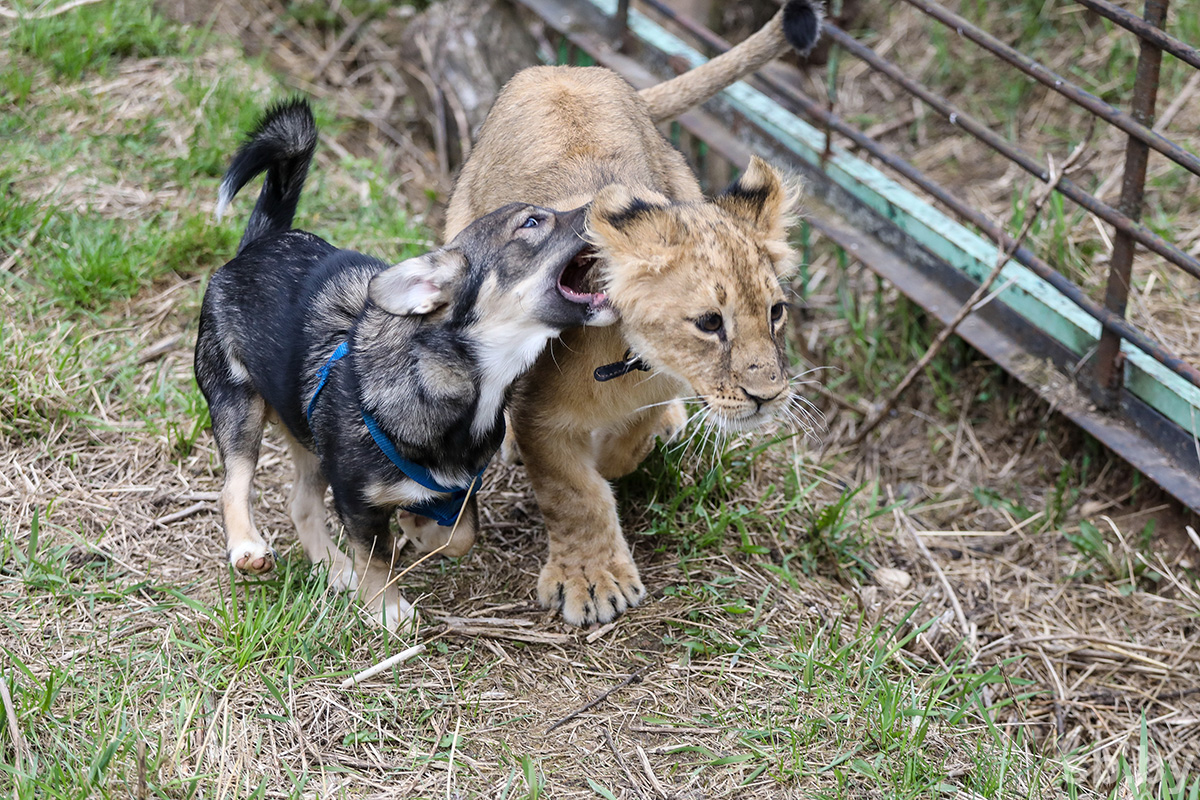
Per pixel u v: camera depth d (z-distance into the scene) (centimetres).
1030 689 425
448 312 338
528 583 404
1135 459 467
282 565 395
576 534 393
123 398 470
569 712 348
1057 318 502
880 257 570
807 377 590
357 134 726
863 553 469
